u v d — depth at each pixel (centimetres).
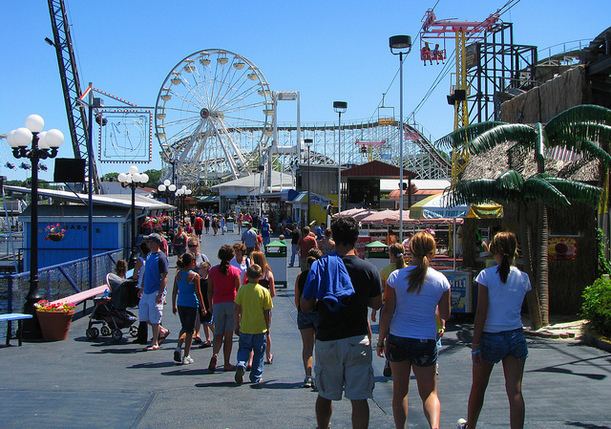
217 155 7750
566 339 1110
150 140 3378
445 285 564
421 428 633
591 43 1486
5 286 1270
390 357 568
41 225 2375
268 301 854
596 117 1119
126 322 1187
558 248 1312
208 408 718
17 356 1042
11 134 1180
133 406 725
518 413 561
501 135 1166
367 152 8925
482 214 1535
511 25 5525
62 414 689
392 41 2125
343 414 691
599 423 640
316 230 2595
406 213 2656
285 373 915
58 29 5928
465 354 1020
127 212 2630
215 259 2728
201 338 1234
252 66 6931
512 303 569
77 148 5978
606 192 1301
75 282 1570
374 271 554
